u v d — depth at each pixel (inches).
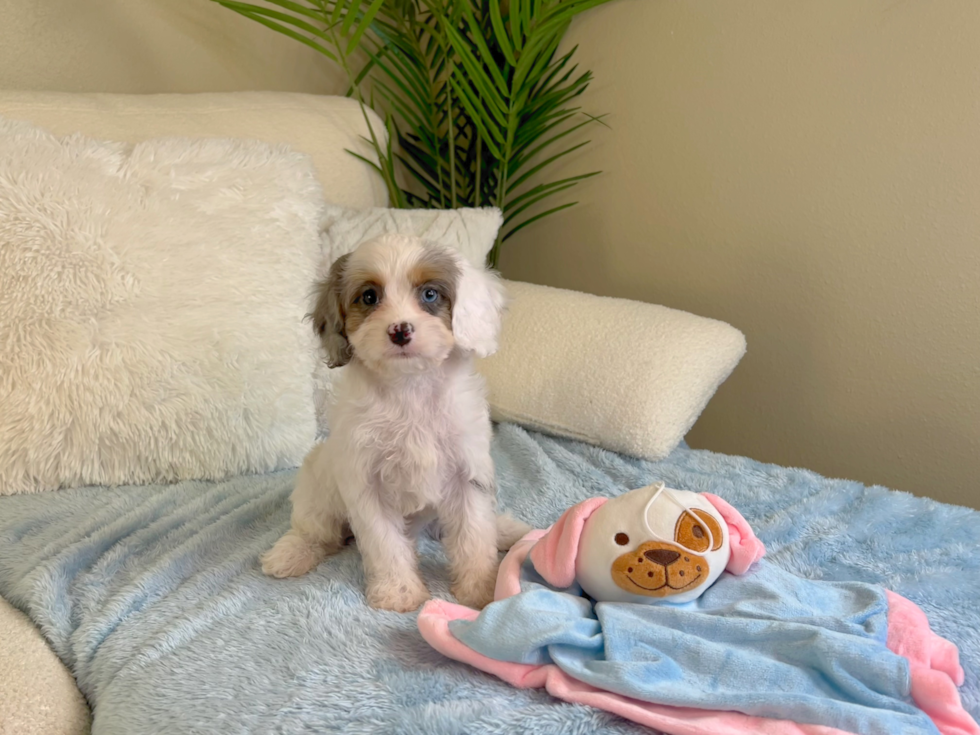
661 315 40.1
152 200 34.6
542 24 43.9
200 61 48.9
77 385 32.6
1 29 41.4
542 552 26.5
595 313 40.7
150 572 27.9
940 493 39.2
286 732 20.6
